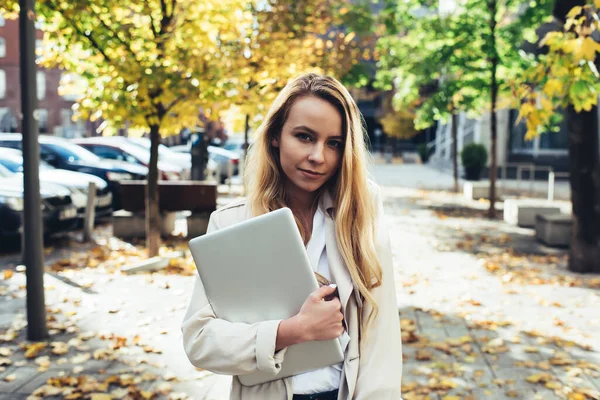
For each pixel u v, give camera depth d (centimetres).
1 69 4603
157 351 470
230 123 1187
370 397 141
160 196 1055
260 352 132
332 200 155
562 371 443
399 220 1317
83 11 734
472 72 1450
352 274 145
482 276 779
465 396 397
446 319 575
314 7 1104
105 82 773
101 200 1152
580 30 455
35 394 389
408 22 1498
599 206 811
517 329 546
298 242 136
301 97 149
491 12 1357
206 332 138
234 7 802
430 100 1586
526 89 504
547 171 2536
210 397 394
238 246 137
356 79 1527
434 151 4512
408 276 771
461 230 1190
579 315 598
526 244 1045
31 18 480
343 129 148
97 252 909
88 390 396
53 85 4741
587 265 814
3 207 875
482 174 2558
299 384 147
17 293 657
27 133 483
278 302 138
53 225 940
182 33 788
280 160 154
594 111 805
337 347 138
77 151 1312
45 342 488
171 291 663
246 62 847
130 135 874
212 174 1873
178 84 734
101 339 500
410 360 464
